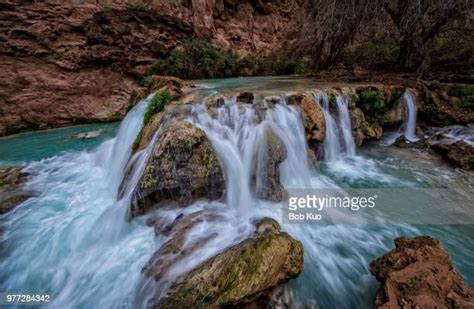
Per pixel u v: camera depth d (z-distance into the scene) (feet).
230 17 68.59
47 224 16.56
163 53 51.62
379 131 29.60
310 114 23.17
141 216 15.39
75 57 43.09
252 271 10.24
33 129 39.27
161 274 10.96
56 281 12.73
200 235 12.84
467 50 40.91
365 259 13.24
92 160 27.78
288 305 10.73
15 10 39.27
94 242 14.88
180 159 15.83
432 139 28.43
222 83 38.96
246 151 19.01
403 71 43.21
